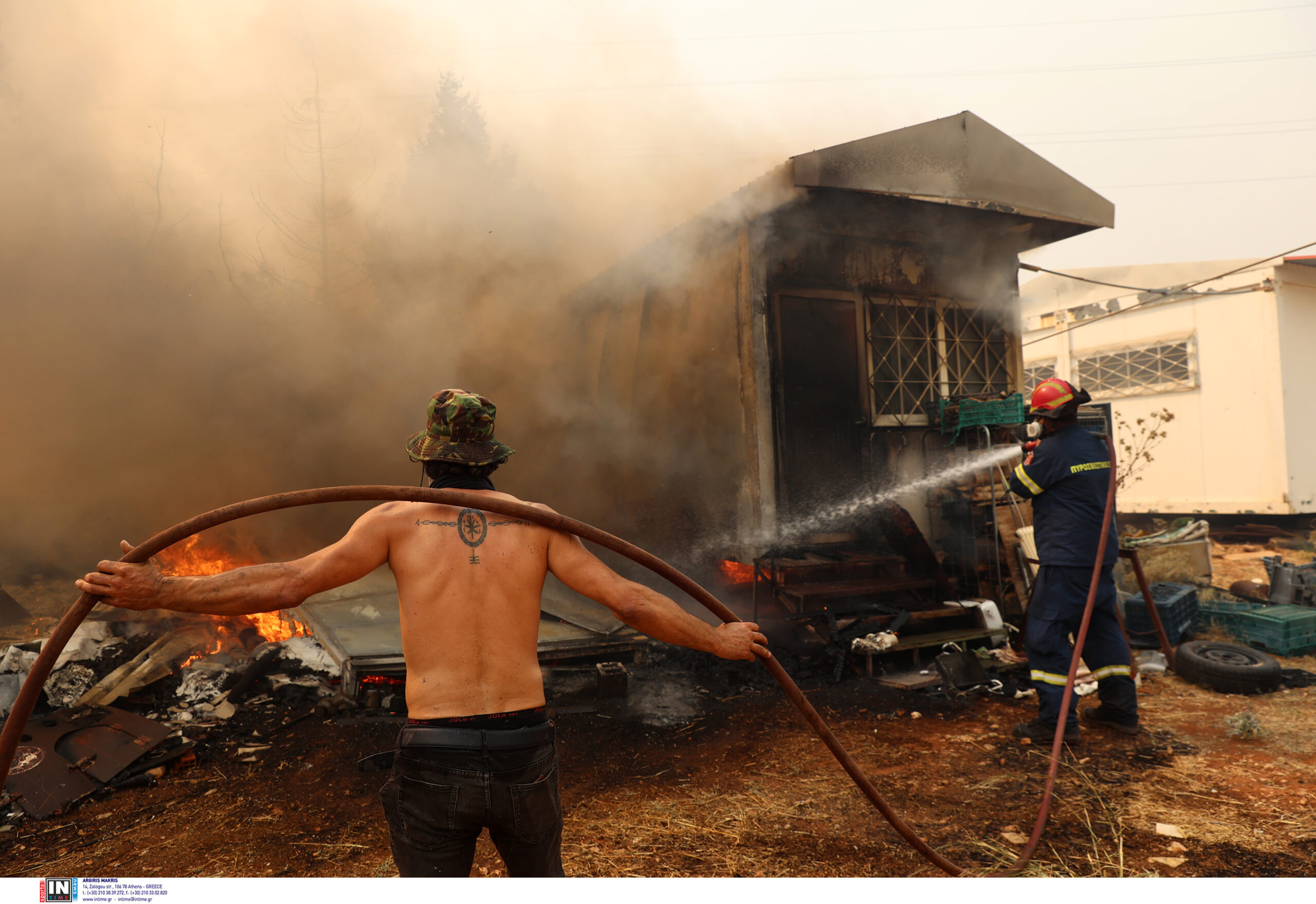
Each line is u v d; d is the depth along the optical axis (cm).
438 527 175
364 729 409
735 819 309
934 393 714
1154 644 579
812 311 659
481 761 160
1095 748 389
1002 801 326
